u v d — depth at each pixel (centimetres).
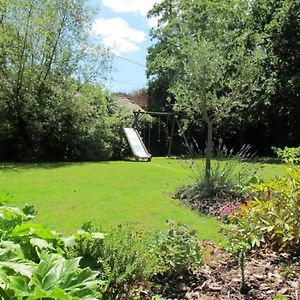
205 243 396
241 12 1869
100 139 1766
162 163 1617
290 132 1977
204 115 844
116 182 1018
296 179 404
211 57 829
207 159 827
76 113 1695
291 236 373
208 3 1880
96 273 186
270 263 350
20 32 1612
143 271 272
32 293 165
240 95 867
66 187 923
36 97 1656
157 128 2275
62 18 1664
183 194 809
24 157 1662
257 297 282
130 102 3108
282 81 1727
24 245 210
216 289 295
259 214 398
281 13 1738
